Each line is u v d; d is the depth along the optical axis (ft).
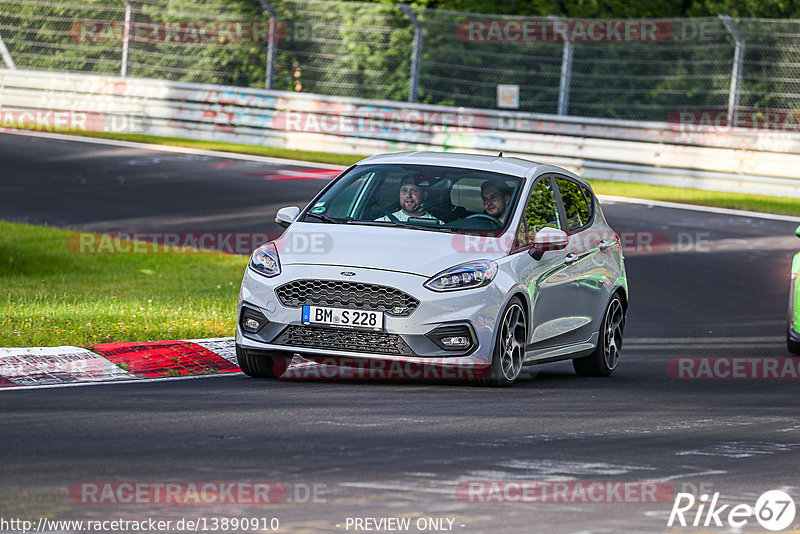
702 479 63.05
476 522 52.60
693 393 96.63
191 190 225.97
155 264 165.58
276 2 303.27
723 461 68.18
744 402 92.27
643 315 146.10
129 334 107.24
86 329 108.47
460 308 89.40
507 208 97.81
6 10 321.73
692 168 259.60
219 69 306.35
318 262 90.84
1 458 61.82
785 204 242.37
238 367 99.96
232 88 292.81
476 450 67.92
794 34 262.67
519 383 98.07
